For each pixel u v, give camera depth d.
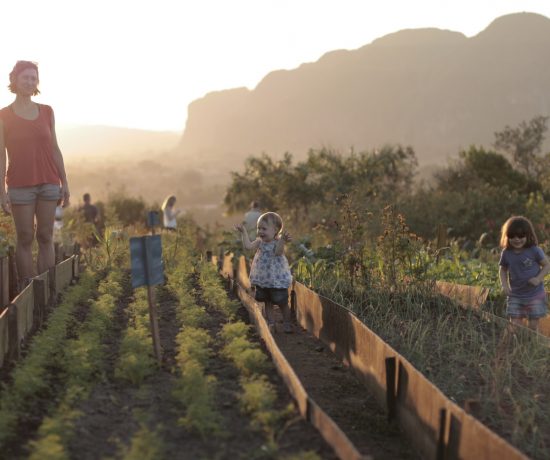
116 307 8.76
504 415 5.30
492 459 3.88
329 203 27.38
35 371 5.32
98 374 5.71
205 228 24.45
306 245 12.49
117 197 33.50
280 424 4.77
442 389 5.84
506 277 8.11
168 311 8.59
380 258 10.20
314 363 7.16
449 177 32.59
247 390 5.05
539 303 8.00
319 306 8.16
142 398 5.22
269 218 8.51
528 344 6.79
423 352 6.94
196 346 6.18
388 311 8.38
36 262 9.02
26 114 7.99
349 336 6.96
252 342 6.98
